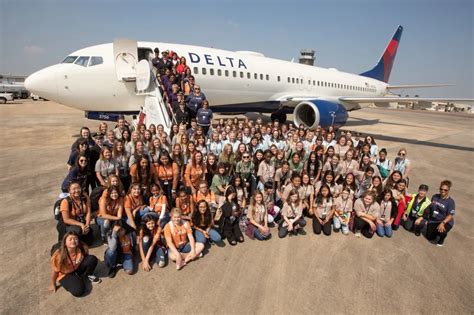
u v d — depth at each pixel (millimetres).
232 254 4309
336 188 5594
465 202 6941
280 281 3686
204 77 11781
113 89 10289
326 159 6727
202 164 5727
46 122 17047
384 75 25516
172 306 3186
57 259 3188
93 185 5578
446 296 3541
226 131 8234
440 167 10125
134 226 4156
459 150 13391
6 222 4871
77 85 9875
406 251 4586
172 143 7023
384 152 6863
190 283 3594
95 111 10898
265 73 14156
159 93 9336
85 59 9938
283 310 3172
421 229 5145
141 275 3730
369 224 4910
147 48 10641
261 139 7570
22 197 5930
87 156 5168
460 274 4016
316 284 3650
